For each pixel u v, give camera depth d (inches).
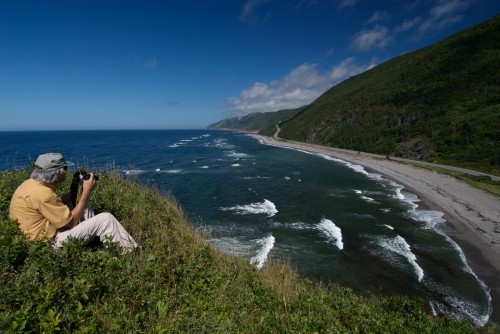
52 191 134.3
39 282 110.3
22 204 129.4
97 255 136.5
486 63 3004.4
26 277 110.4
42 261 118.4
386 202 1143.0
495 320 464.1
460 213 992.2
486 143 1956.2
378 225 877.2
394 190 1359.5
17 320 91.0
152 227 214.1
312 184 1476.4
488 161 1777.8
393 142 2741.1
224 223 866.8
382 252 693.3
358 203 1122.7
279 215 950.4
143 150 3225.9
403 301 282.8
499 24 3599.9
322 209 1033.5
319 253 683.4
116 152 2851.9
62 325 100.6
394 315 241.4
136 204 243.6
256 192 1272.1
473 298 523.2
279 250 693.3
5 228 125.9
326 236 783.1
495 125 2006.6
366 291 538.0
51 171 133.0
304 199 1172.5
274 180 1563.7
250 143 4815.5
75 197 160.9
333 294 247.3
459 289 550.6
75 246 132.6
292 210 1011.9
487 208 1033.5
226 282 177.3
